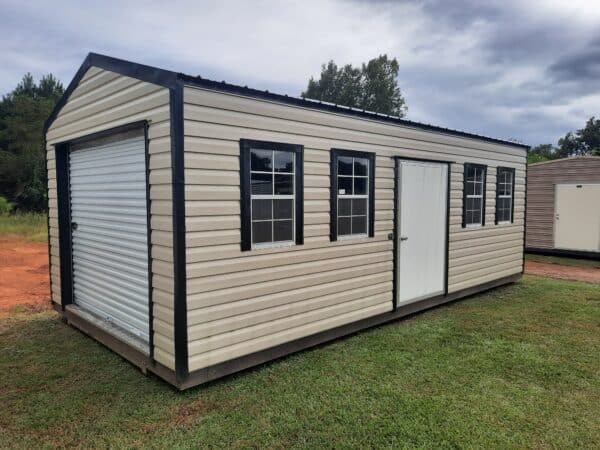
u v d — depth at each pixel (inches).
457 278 276.8
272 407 134.3
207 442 115.6
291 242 175.9
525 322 229.9
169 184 138.8
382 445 114.0
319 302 188.7
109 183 185.3
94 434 120.7
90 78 187.2
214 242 146.9
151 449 112.9
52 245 235.8
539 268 412.2
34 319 233.9
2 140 1122.0
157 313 150.2
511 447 113.4
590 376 159.3
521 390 147.3
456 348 188.2
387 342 195.6
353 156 200.8
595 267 414.6
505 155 318.3
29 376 159.8
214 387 148.6
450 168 262.5
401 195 229.6
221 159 147.6
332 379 155.1
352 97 1488.7
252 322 161.5
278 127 166.4
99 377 158.2
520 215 343.6
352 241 202.7
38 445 116.0
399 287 232.1
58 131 220.5
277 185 169.6
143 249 163.3
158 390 146.9
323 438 117.3
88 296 212.2
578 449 112.9
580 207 457.7
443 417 128.4
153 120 145.5
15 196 1040.2
